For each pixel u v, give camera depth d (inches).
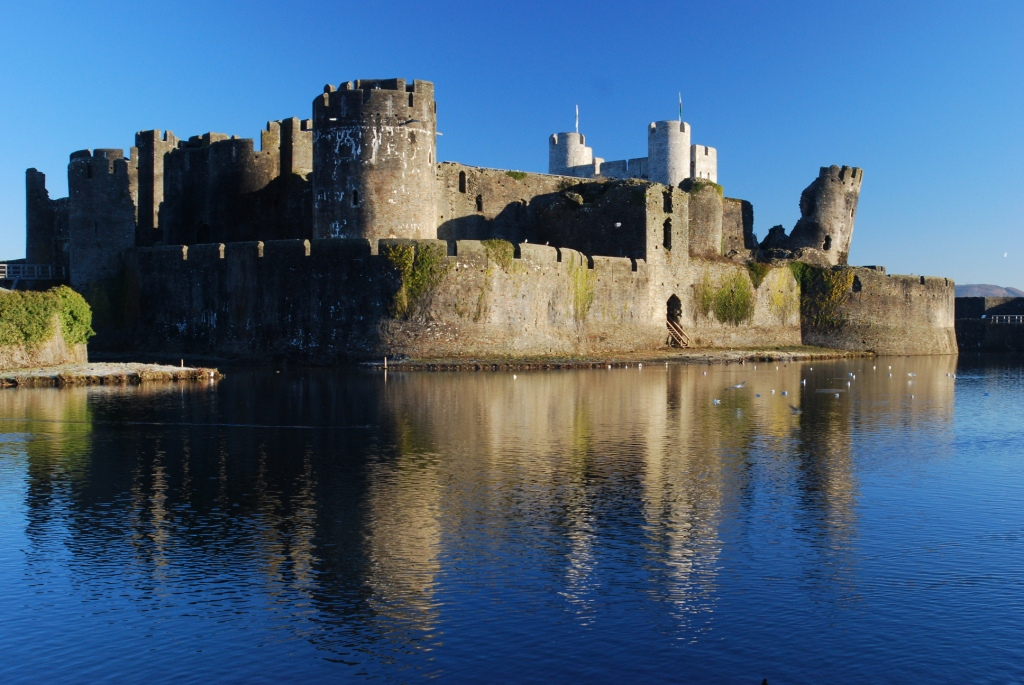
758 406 1704.0
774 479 1078.4
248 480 1048.2
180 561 782.5
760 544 834.2
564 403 1694.1
